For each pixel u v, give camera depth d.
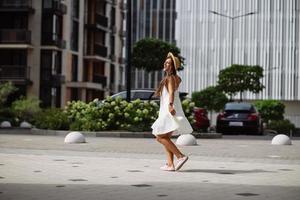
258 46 78.00
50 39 48.88
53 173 9.77
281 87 77.69
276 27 77.69
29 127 33.06
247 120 28.00
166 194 7.64
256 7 77.94
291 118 78.06
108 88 61.84
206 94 56.56
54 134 23.00
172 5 92.38
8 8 48.50
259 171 10.50
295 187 8.45
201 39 79.31
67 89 51.88
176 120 9.99
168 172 10.13
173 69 10.11
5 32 48.19
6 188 8.02
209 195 7.59
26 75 48.06
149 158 12.80
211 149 16.05
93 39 57.50
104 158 12.64
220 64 78.75
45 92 48.97
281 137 19.05
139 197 7.36
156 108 22.80
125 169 10.49
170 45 63.88
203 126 24.58
